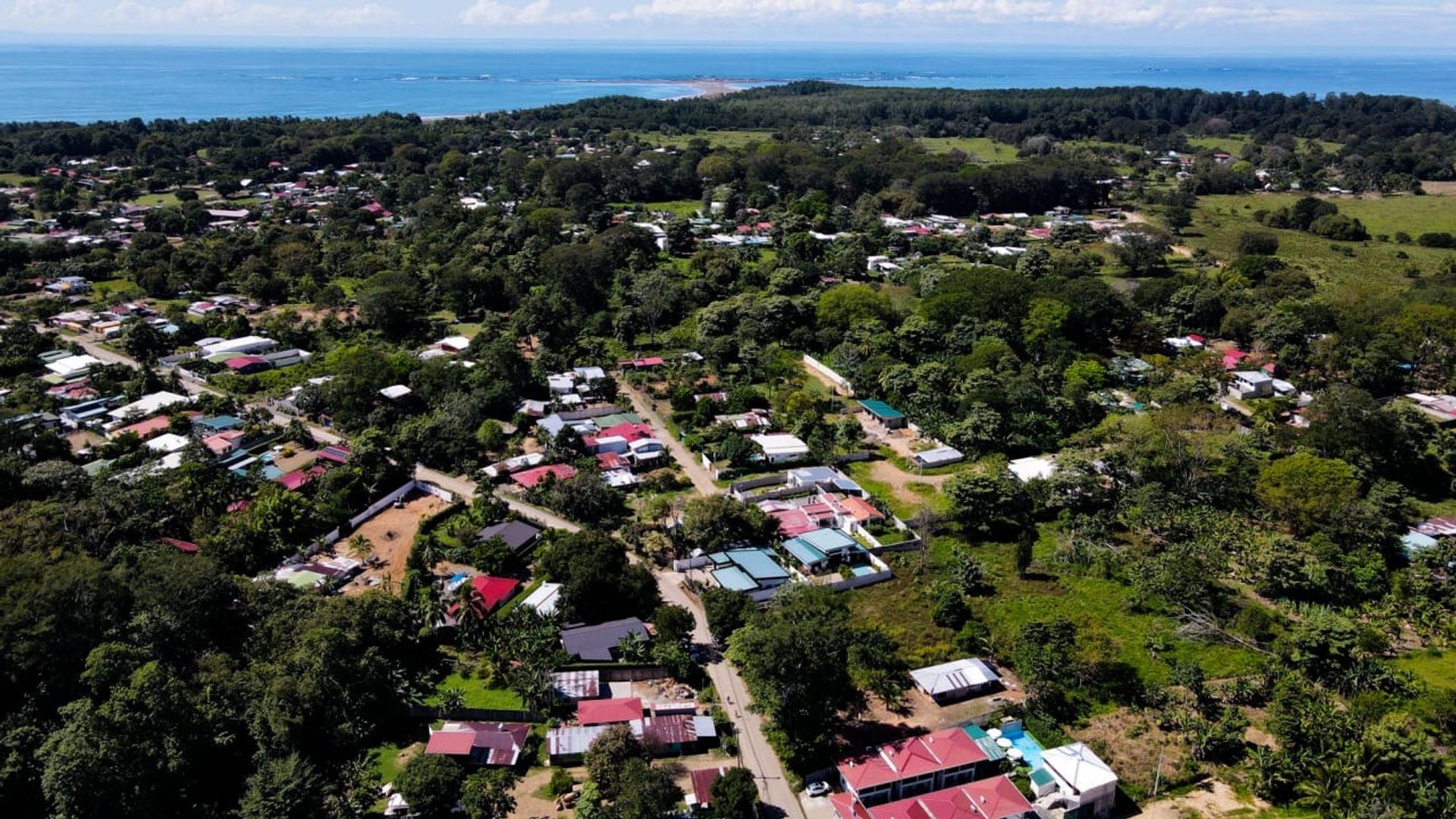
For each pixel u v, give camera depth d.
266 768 63.41
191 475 104.31
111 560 83.19
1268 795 66.12
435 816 62.69
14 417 117.75
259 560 94.56
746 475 117.50
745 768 68.94
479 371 140.50
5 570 71.69
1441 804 62.22
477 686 77.94
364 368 136.50
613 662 79.88
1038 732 72.44
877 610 89.81
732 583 90.94
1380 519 97.06
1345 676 75.88
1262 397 140.50
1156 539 102.00
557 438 119.44
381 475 110.69
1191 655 81.94
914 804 63.06
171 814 61.19
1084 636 82.25
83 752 57.16
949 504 110.06
